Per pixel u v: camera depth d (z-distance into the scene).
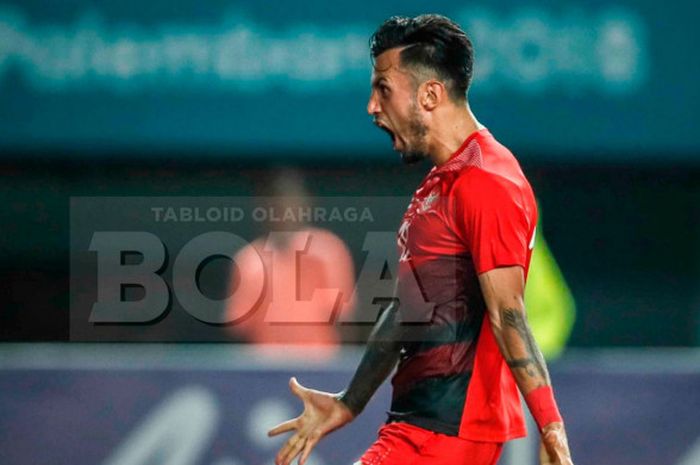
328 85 27.62
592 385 20.12
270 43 27.56
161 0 27.50
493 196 11.79
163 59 27.58
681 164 28.14
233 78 27.58
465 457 12.30
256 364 19.77
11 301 27.66
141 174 28.17
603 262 29.33
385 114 12.72
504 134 27.67
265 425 19.62
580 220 29.38
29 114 27.53
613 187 29.66
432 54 12.46
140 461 19.70
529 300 21.25
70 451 19.73
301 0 27.48
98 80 27.56
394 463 12.39
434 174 12.48
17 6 27.36
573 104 27.77
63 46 27.45
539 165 28.75
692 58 27.89
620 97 27.86
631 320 28.83
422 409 12.34
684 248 29.56
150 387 19.78
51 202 28.17
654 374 20.17
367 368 13.38
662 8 27.81
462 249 12.16
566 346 28.53
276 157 27.80
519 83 27.58
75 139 27.67
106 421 19.77
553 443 11.28
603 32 27.72
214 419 19.66
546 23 27.58
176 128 27.69
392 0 27.33
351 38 27.48
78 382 19.83
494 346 12.28
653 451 20.09
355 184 27.78
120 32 27.48
